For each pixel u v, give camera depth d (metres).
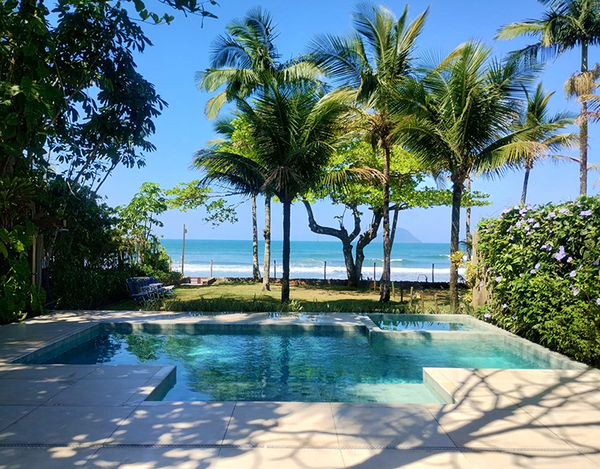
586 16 17.11
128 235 14.84
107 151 9.38
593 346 5.42
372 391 5.22
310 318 9.10
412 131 10.62
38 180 9.48
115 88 8.79
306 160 11.05
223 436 3.34
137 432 3.39
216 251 72.81
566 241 6.63
